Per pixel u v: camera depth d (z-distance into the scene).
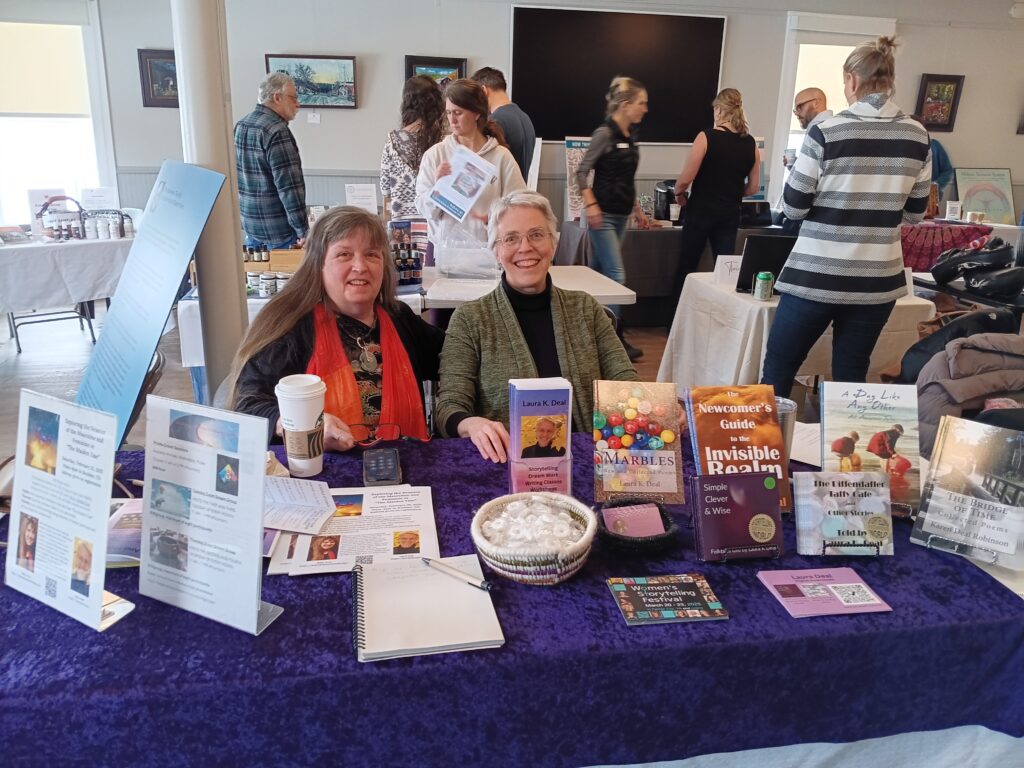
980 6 6.59
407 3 5.84
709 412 1.09
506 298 1.74
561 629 0.83
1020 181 7.18
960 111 6.89
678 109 6.32
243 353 1.58
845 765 0.91
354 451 1.36
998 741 0.90
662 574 0.95
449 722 0.79
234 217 1.83
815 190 2.46
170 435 0.83
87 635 0.81
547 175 6.29
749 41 6.29
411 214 3.62
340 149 6.09
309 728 0.76
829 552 1.00
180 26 1.66
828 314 2.55
